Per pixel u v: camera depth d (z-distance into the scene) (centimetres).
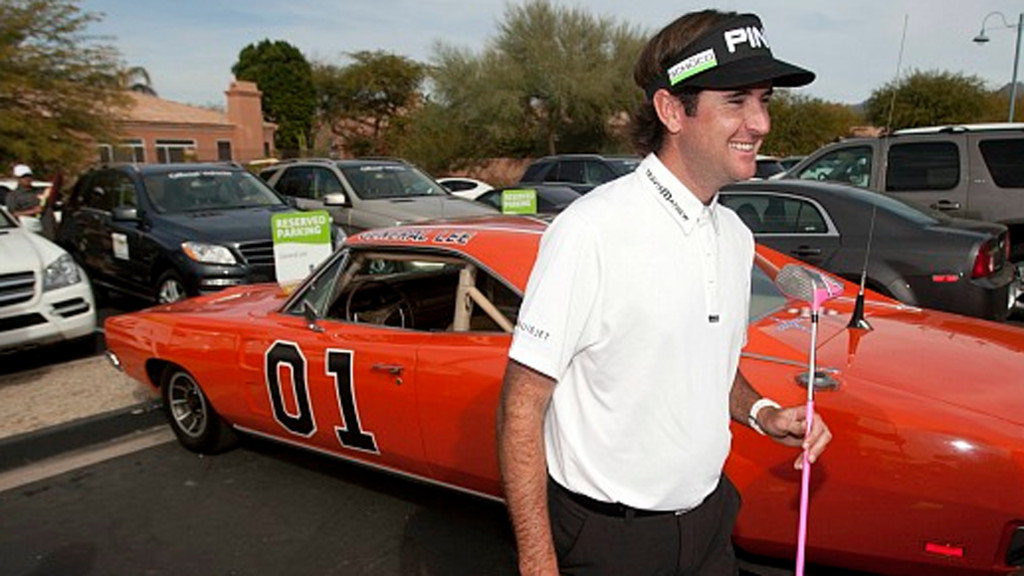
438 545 335
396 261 348
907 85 2122
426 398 305
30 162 1777
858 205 550
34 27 1802
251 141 4125
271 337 367
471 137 3475
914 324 303
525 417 143
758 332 279
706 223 149
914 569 225
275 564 325
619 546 155
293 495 387
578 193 1131
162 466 428
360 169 1020
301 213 604
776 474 235
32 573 323
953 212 697
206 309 432
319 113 5544
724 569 172
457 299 315
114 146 2028
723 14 146
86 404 510
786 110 2734
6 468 431
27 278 586
